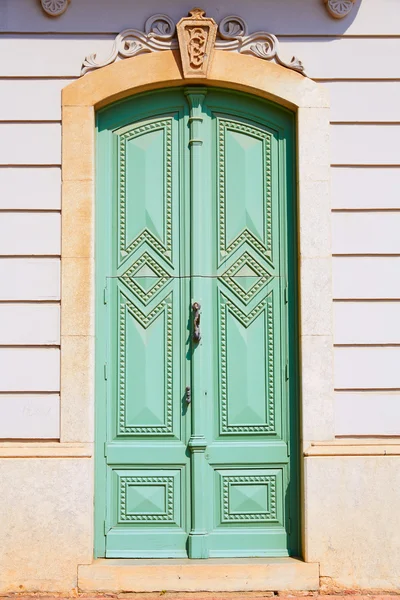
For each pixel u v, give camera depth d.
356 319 6.15
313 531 5.97
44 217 6.15
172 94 6.30
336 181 6.22
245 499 6.18
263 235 6.29
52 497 5.93
